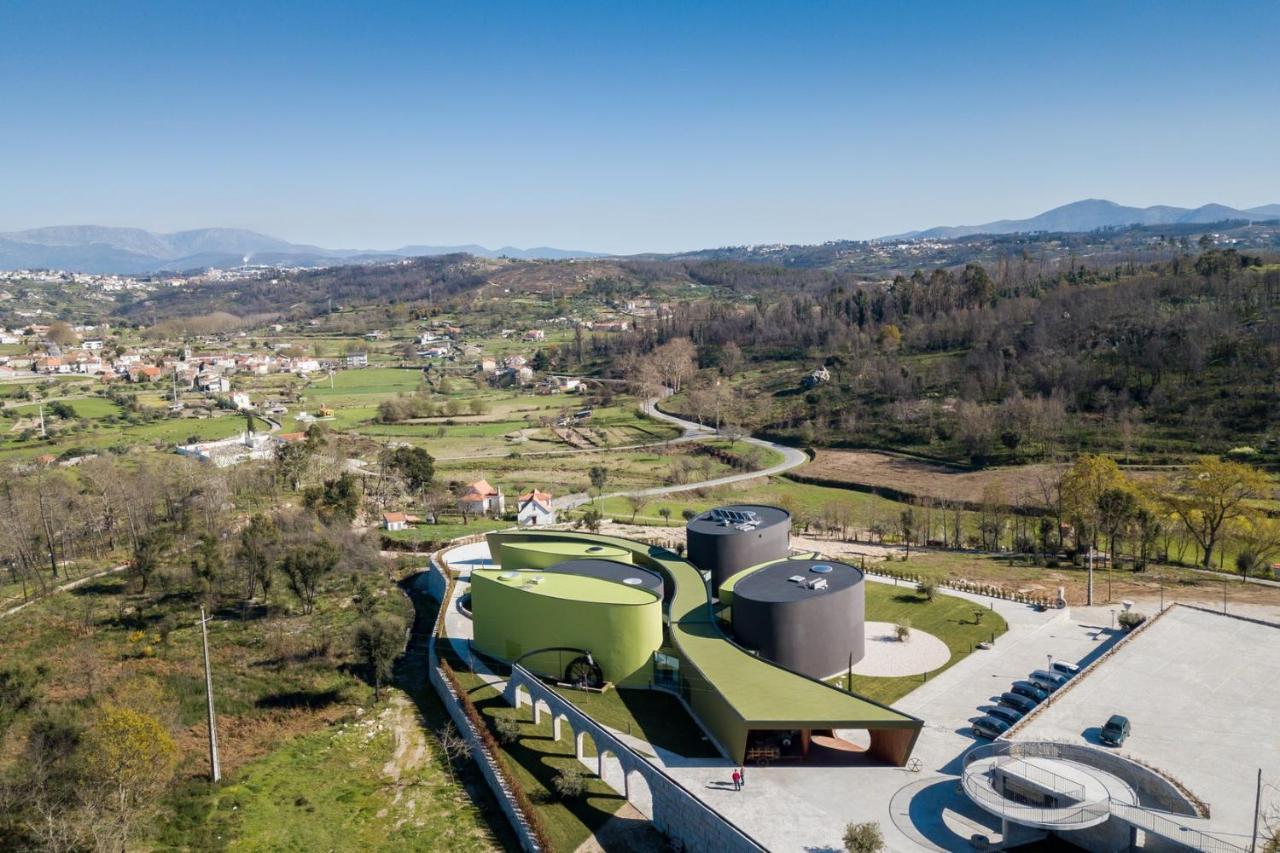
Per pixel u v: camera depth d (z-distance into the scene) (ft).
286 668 240.32
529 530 328.08
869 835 129.70
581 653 213.05
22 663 224.53
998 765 148.87
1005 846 136.77
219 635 262.67
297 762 193.16
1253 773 151.43
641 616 206.69
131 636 256.11
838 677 211.41
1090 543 323.78
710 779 159.84
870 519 396.98
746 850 133.39
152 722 176.55
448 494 463.01
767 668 185.88
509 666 228.84
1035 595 275.80
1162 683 192.03
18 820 159.74
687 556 273.13
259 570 291.79
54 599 289.53
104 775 164.76
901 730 160.45
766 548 266.57
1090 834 139.74
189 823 165.68
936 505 429.79
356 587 307.58
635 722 187.11
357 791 181.57
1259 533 310.86
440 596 303.48
